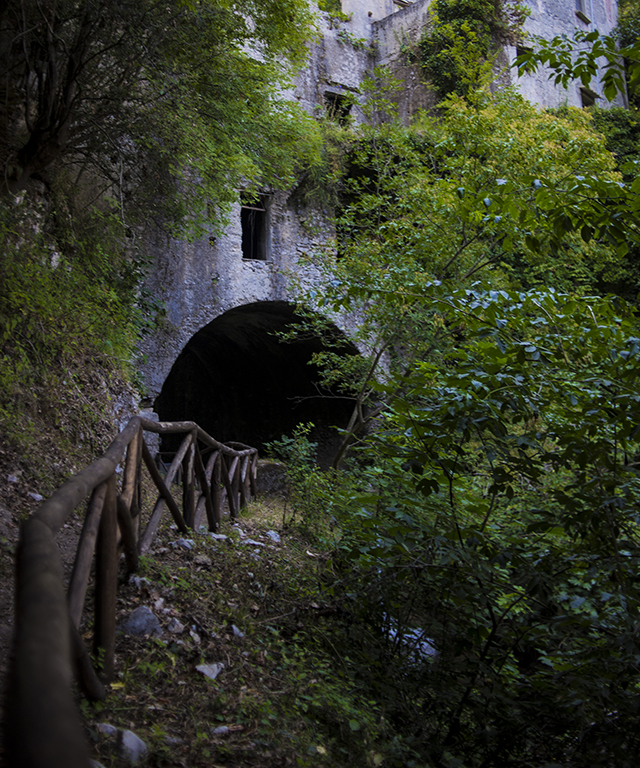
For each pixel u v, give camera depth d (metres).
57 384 6.59
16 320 5.66
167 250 11.75
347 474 7.02
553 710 3.28
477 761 3.35
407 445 3.64
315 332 10.57
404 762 2.77
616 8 23.19
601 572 3.18
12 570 3.49
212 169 9.60
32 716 0.44
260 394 17.69
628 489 3.17
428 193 9.46
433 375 3.69
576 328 3.42
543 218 3.52
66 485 1.83
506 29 17.22
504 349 3.21
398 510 3.65
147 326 10.51
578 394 3.30
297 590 4.46
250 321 15.17
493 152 9.30
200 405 18.91
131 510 3.86
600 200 3.22
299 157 12.32
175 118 8.41
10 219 6.36
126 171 9.52
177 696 2.55
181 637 3.11
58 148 7.50
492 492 3.41
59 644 0.58
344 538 4.68
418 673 3.74
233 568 4.46
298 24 9.62
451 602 3.88
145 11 7.19
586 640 3.14
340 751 2.57
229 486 6.72
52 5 6.79
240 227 12.95
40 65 7.46
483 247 9.80
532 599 3.35
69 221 8.62
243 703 2.60
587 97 20.61
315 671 3.29
